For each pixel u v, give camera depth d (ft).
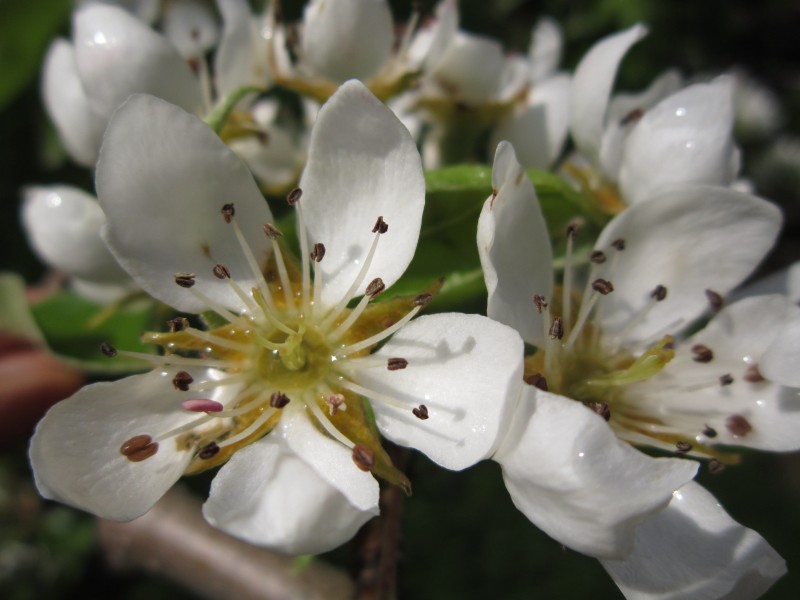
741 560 0.17
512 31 0.42
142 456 0.17
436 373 0.17
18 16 0.30
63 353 0.25
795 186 0.68
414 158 0.17
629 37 0.22
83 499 0.16
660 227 0.19
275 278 0.19
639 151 0.21
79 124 0.23
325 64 0.23
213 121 0.20
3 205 0.35
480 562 0.44
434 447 0.16
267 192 0.26
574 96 0.22
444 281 0.20
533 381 0.18
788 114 0.72
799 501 0.49
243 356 0.19
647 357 0.19
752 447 0.19
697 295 0.19
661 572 0.17
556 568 0.44
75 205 0.24
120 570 0.28
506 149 0.16
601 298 0.20
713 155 0.20
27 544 0.45
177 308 0.18
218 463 0.17
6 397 0.31
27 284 0.36
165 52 0.21
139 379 0.17
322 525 0.15
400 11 0.33
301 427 0.18
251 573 0.26
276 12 0.24
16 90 0.32
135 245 0.17
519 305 0.18
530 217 0.18
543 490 0.15
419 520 0.44
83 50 0.21
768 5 0.70
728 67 0.64
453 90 0.25
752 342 0.19
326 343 0.18
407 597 0.27
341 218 0.18
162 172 0.17
